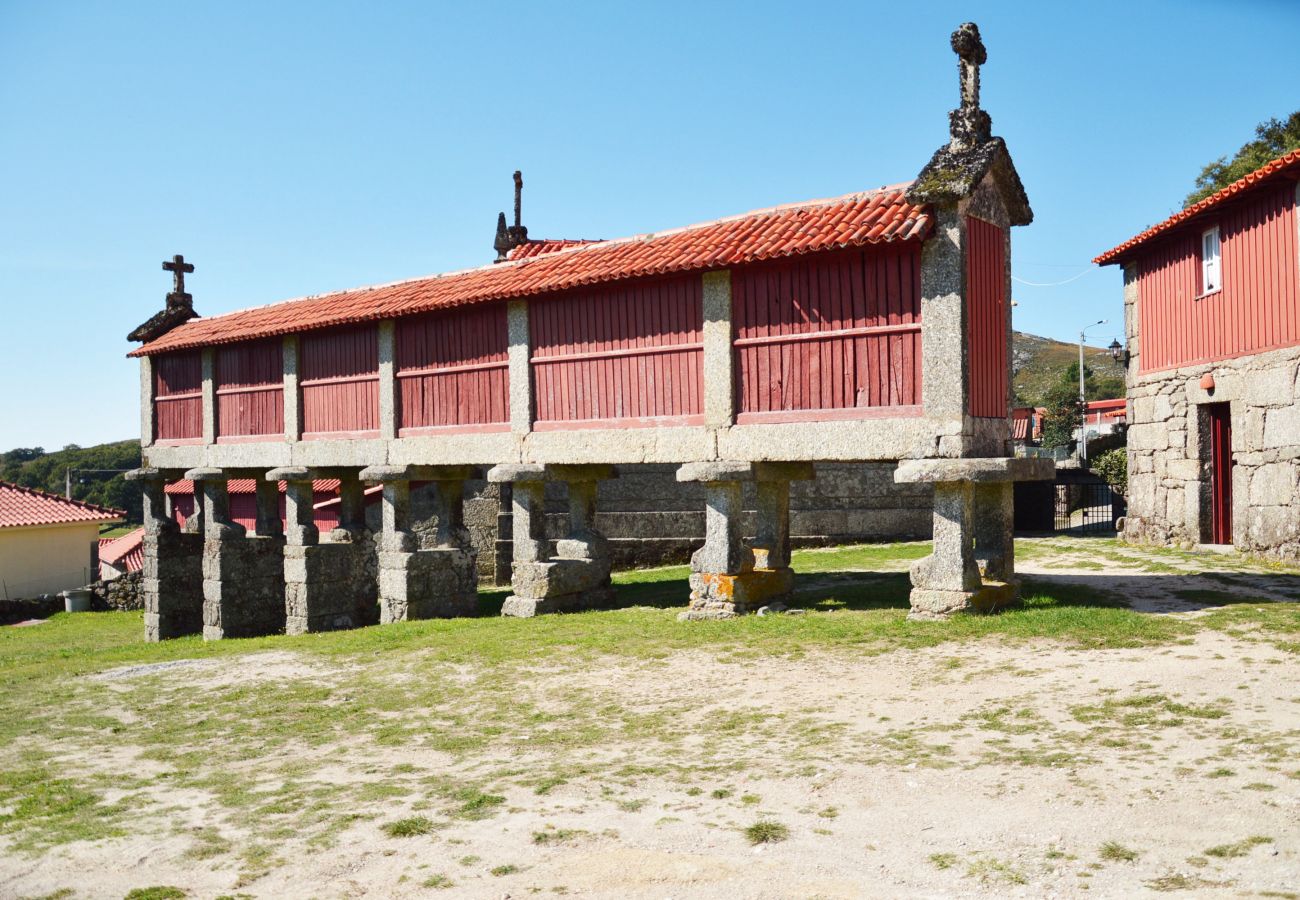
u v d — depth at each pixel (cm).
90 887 533
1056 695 749
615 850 533
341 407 1628
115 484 7300
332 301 1736
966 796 566
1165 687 739
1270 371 1366
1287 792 522
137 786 725
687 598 1489
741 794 604
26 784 745
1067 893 445
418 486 2327
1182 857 466
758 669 935
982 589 1053
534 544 1394
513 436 1381
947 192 999
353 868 534
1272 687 715
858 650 960
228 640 1594
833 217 1145
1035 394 8738
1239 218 1445
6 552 2927
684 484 2283
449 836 570
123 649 1600
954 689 796
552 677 988
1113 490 2223
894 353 1062
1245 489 1443
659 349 1232
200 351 1870
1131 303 1812
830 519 2222
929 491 2194
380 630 1405
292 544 1691
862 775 617
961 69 1080
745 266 1152
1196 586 1164
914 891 462
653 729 775
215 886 522
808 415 1116
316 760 765
